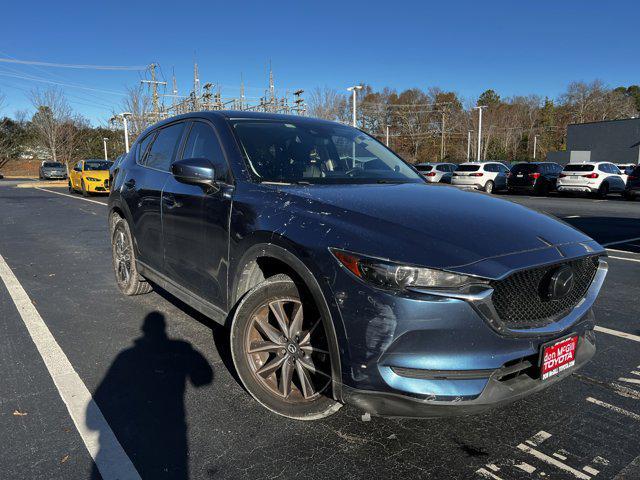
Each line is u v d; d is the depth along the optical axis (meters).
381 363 2.13
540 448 2.52
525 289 2.26
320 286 2.31
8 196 19.64
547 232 2.54
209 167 3.05
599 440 2.60
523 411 2.88
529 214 2.82
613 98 75.50
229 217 2.96
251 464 2.35
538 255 2.27
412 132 77.00
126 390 3.07
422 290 2.07
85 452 2.42
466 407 2.11
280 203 2.71
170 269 3.81
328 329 2.29
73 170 21.12
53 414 2.77
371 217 2.41
